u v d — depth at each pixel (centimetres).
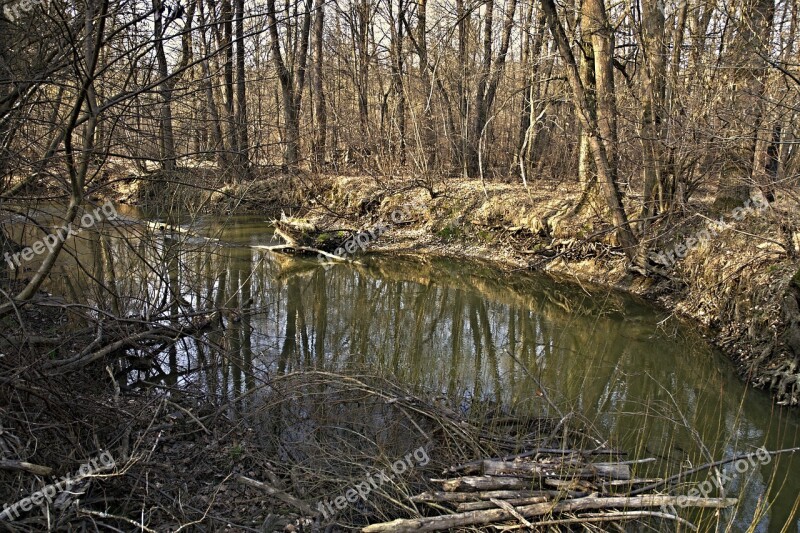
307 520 438
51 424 447
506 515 429
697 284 991
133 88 596
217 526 430
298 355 816
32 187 597
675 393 722
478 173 1991
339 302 1142
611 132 1087
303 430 572
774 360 719
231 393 659
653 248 1109
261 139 807
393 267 1442
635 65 1155
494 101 2047
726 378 761
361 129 1920
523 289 1237
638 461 512
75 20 511
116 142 568
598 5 1050
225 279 1198
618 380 764
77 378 600
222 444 539
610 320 1017
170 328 729
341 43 1992
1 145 536
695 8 951
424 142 1917
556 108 1747
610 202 1130
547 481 468
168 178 610
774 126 773
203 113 720
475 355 852
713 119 899
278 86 1494
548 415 634
